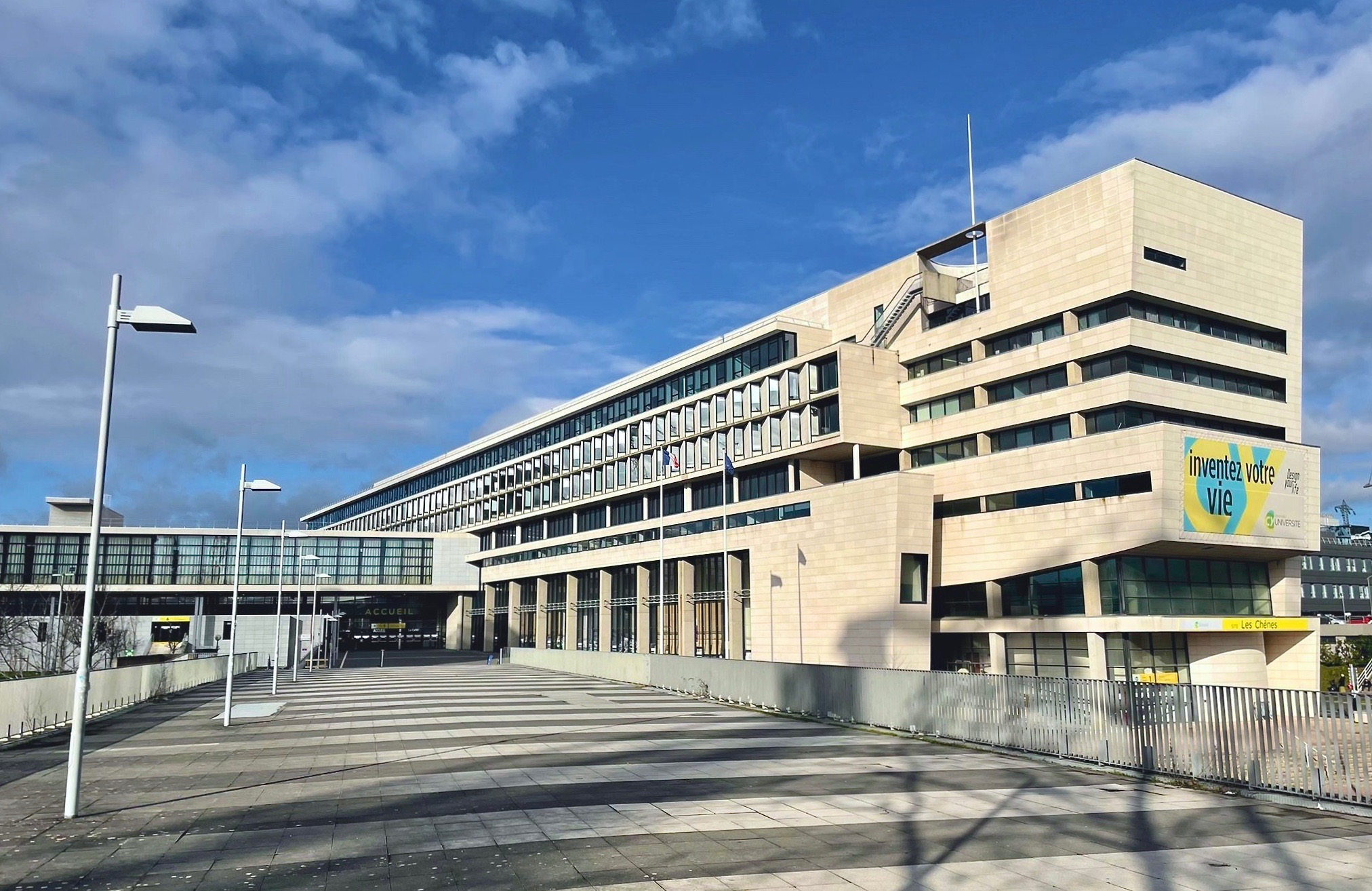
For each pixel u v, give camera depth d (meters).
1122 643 53.19
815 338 73.94
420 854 12.66
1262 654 58.00
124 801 16.61
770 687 35.38
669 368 83.19
